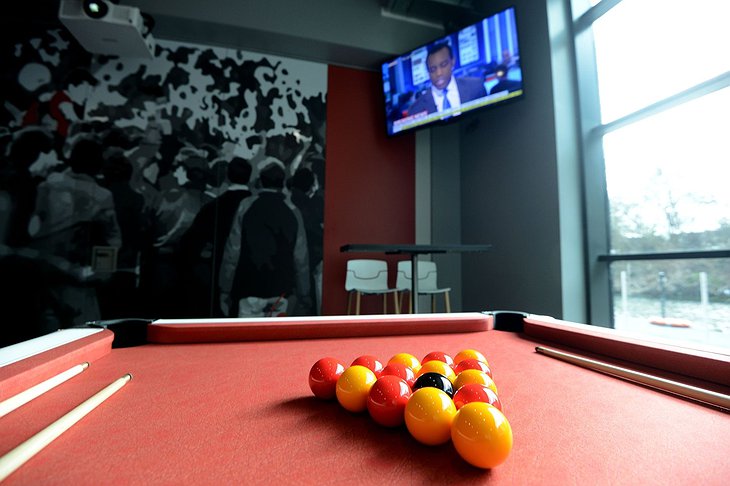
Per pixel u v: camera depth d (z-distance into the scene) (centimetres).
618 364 88
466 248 250
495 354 98
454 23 395
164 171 340
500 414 43
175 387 71
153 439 48
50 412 56
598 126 287
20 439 47
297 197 371
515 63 304
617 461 44
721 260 204
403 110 371
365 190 394
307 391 70
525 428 53
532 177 314
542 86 306
